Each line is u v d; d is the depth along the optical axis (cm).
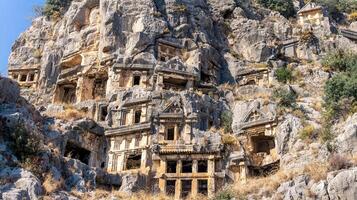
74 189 3534
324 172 3388
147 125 4634
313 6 7212
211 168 4303
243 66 5988
